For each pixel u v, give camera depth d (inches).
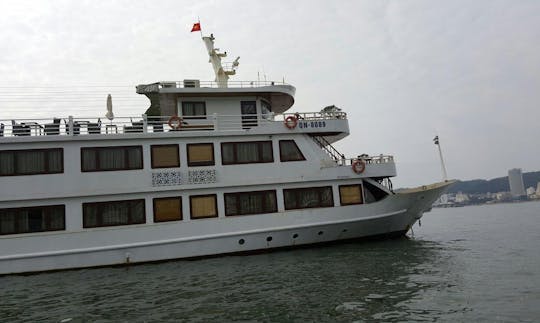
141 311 374.3
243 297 403.2
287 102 818.2
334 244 678.5
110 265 590.9
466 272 466.3
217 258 618.5
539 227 1020.5
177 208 628.7
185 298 410.3
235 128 730.2
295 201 666.2
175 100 742.5
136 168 624.7
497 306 340.2
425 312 333.1
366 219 669.9
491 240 767.1
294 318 335.0
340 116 718.5
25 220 585.0
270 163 668.1
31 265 569.6
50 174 597.3
